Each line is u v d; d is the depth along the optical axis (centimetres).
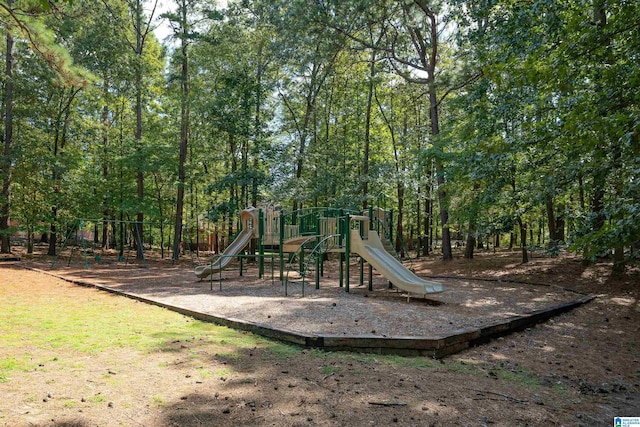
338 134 2612
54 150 2303
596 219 632
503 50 1091
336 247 1184
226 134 2280
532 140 841
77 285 1198
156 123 2791
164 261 2278
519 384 484
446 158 1709
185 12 2197
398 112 2773
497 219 1188
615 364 604
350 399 393
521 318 767
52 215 2242
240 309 801
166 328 662
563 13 832
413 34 2073
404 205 2902
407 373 482
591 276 1291
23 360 475
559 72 575
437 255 2647
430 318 740
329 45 1862
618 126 490
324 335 577
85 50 1992
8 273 1442
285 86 2495
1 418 326
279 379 439
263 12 2036
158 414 346
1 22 941
